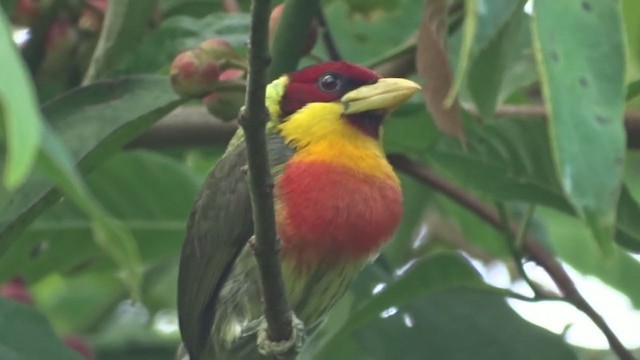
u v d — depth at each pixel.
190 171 9.33
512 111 7.94
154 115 6.97
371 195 7.20
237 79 7.05
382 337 8.16
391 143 8.12
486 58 5.82
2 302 6.67
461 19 7.36
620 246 8.17
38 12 8.16
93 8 8.17
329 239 7.07
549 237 10.45
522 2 5.68
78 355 6.66
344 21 9.20
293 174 7.12
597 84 4.41
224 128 8.30
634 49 6.04
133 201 9.29
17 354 6.57
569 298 7.83
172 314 11.28
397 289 7.72
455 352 8.14
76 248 8.95
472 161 8.06
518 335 8.18
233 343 7.42
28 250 8.77
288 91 7.59
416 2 9.16
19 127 2.76
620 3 4.72
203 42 7.41
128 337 10.22
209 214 7.49
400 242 10.06
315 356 8.39
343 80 7.56
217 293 7.53
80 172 7.01
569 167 4.35
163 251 9.43
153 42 8.05
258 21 4.60
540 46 4.39
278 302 5.71
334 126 7.35
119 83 7.00
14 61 2.81
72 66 8.25
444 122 6.15
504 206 8.19
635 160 11.09
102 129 6.89
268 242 5.42
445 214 11.35
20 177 2.77
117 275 10.88
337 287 7.39
